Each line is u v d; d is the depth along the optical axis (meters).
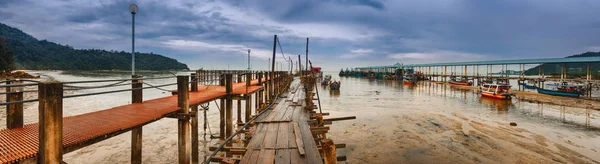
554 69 148.88
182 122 6.20
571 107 23.91
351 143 11.98
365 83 65.69
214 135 12.02
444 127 15.05
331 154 4.32
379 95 34.31
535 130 14.52
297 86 30.86
